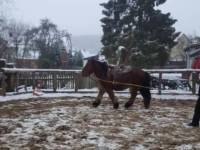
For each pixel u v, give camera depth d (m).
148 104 15.81
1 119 12.77
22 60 56.31
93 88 25.95
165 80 25.53
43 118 12.84
